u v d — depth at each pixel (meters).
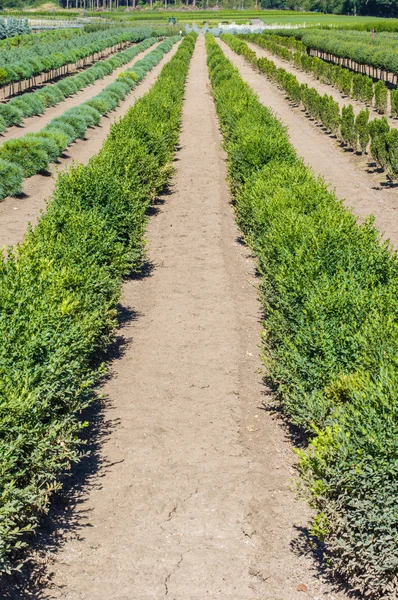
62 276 8.05
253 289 12.04
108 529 5.88
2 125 26.94
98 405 8.03
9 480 5.52
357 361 6.38
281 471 6.76
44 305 6.95
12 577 5.18
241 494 6.37
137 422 7.64
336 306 7.07
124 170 14.36
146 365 9.04
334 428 5.22
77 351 7.05
